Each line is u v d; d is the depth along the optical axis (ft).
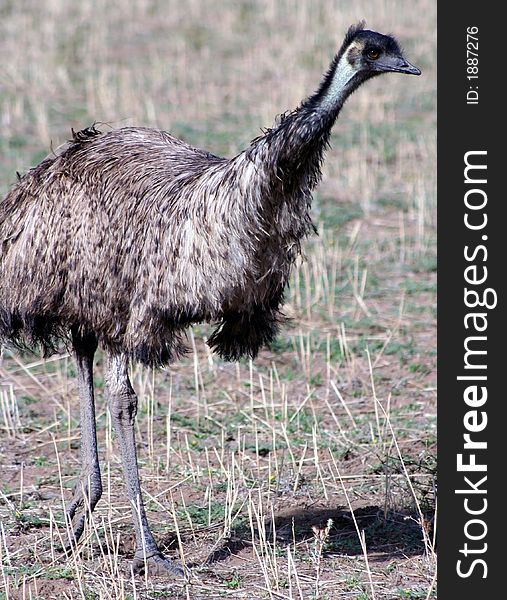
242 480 78.89
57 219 67.62
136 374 97.91
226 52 217.97
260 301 65.57
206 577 66.59
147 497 77.61
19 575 66.49
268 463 83.15
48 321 69.46
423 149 161.99
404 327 109.91
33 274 68.08
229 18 239.50
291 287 118.21
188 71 203.62
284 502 77.10
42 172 70.23
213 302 63.82
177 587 65.21
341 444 85.87
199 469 81.71
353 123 178.19
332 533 72.59
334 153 162.30
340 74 62.08
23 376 100.01
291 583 64.49
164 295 64.23
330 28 229.66
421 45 215.31
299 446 85.97
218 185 62.85
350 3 244.01
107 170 67.77
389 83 201.16
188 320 65.67
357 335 108.17
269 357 103.40
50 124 169.37
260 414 92.38
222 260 62.90
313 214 139.13
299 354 103.81
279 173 61.98
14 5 239.50
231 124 173.06
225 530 71.82
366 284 120.16
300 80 194.08
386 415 82.74
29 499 77.82
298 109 62.18
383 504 76.38
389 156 160.97
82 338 69.51
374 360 102.78
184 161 67.46
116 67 203.92
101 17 236.22
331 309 112.27
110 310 66.08
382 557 69.31
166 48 219.00
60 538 68.28
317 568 65.72
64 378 98.53
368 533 72.33
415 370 100.48
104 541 71.31
